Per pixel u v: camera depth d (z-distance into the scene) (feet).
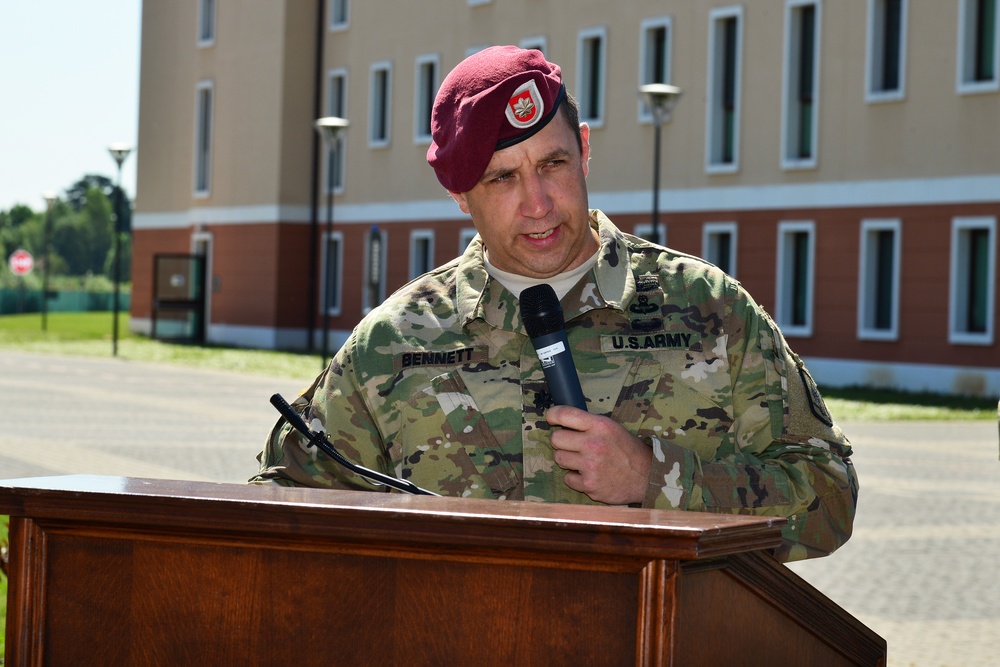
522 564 6.06
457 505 6.42
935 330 86.28
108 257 428.97
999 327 83.15
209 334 140.87
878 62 90.02
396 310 9.89
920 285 87.04
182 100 145.59
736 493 8.49
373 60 127.44
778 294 94.89
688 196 100.37
